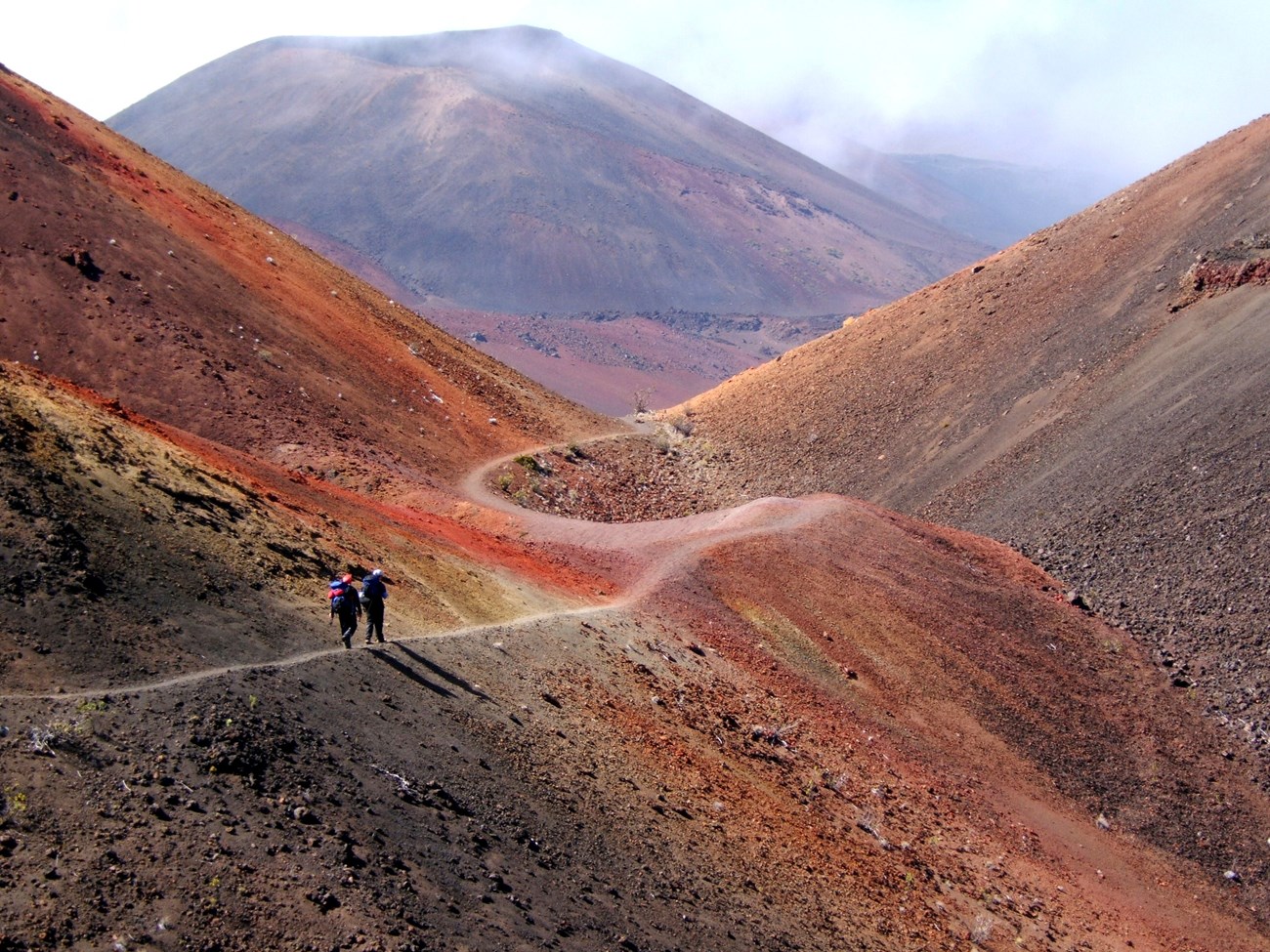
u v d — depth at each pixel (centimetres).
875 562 3750
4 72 5219
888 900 1775
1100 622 3859
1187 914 2494
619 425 7844
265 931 877
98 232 4328
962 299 8288
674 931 1287
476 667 1769
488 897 1112
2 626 1138
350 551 2067
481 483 4750
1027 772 2920
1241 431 4466
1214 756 3131
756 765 2106
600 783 1581
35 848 843
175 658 1247
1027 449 5653
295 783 1101
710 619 3017
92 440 1678
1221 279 5822
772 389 8669
